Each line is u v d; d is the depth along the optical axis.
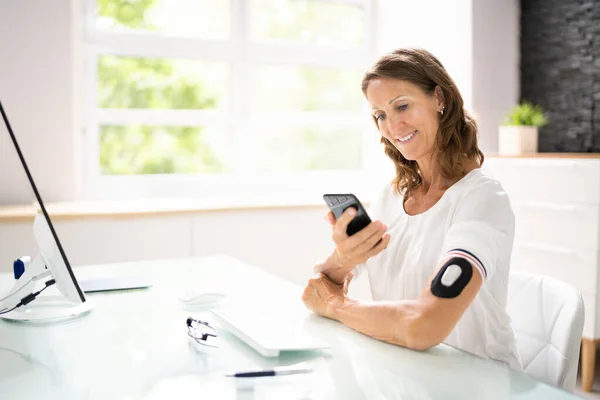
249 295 1.41
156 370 0.93
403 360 0.97
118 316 1.25
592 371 2.72
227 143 3.59
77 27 3.10
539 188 2.92
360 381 0.88
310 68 3.77
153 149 3.41
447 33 3.57
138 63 3.34
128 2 3.29
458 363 0.95
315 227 3.15
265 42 3.62
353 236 1.12
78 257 2.67
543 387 0.86
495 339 1.23
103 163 3.30
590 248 2.68
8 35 2.84
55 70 2.94
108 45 3.25
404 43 3.77
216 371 0.92
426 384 0.87
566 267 2.79
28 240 2.56
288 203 3.10
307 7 3.73
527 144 3.20
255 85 3.63
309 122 3.79
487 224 1.14
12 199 2.91
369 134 3.96
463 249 1.06
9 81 2.86
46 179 2.98
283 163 3.74
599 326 2.70
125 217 2.71
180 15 3.41
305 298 1.25
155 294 1.43
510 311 1.36
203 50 3.46
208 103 3.52
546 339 1.27
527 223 2.99
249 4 3.55
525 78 3.63
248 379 0.89
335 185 3.88
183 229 2.85
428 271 1.29
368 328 1.08
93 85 3.24
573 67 3.33
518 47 3.64
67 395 0.84
